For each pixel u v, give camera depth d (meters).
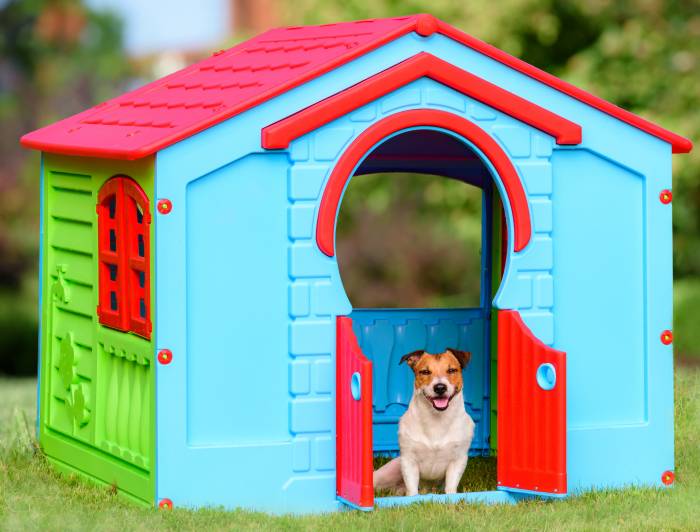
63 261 6.00
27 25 15.95
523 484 5.50
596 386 5.71
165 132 5.33
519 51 10.09
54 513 5.40
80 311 5.85
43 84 15.71
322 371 5.45
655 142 5.72
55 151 5.77
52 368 6.07
